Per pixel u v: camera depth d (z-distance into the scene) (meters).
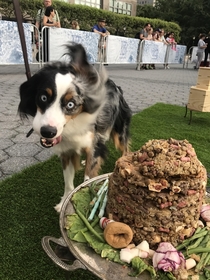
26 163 0.84
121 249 0.36
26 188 0.71
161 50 3.89
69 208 0.43
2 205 0.64
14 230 0.57
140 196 0.36
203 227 0.40
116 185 0.38
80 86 0.50
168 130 1.23
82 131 0.57
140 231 0.37
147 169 0.35
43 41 2.22
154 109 1.58
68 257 0.36
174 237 0.37
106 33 2.89
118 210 0.39
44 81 0.49
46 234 0.56
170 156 0.36
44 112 0.48
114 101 0.75
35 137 1.03
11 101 1.49
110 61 2.97
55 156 0.88
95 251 0.35
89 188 0.47
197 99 1.26
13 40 1.98
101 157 0.66
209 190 0.50
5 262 0.49
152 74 3.30
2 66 2.95
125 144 0.88
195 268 0.34
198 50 4.48
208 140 1.14
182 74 3.61
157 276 0.32
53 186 0.73
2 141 0.98
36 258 0.51
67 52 0.54
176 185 0.35
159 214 0.36
